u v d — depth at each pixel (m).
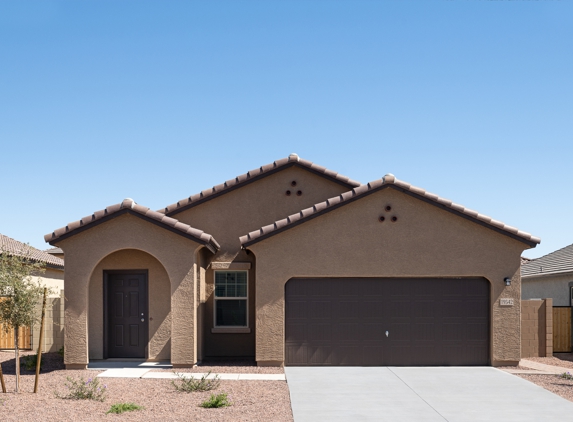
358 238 17.72
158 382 14.98
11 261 13.73
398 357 17.64
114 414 11.56
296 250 17.64
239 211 19.97
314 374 16.17
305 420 11.29
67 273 17.25
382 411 12.06
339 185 20.17
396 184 17.56
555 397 13.44
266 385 14.67
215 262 19.45
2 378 13.43
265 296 17.52
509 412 12.05
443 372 16.59
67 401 12.65
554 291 27.05
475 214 17.56
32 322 13.56
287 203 20.06
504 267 17.77
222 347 19.22
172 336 17.06
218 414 11.66
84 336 17.05
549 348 20.45
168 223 17.05
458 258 17.73
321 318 17.67
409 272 17.67
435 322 17.77
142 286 18.25
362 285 17.80
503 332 17.62
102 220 17.17
